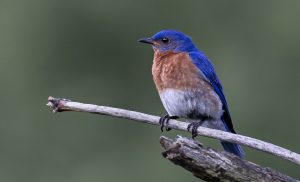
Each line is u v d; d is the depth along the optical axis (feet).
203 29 66.69
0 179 61.62
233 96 62.59
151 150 63.26
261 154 55.72
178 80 35.14
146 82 66.13
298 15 66.39
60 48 65.72
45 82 65.46
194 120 35.86
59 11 65.36
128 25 65.82
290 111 62.23
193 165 27.25
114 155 63.31
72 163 62.85
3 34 65.41
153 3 65.87
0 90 64.80
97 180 61.77
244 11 67.00
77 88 66.28
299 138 60.70
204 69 35.29
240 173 27.22
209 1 66.69
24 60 65.26
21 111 64.64
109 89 66.28
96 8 65.41
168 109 35.81
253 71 64.64
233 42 66.54
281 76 64.49
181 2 66.23
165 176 59.98
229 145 35.35
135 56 66.03
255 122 61.11
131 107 66.28
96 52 66.08
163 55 37.17
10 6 65.57
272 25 66.64
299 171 55.52
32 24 65.36
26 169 62.18
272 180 27.25
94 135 63.77
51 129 63.93
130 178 62.03
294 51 65.72
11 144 63.46
